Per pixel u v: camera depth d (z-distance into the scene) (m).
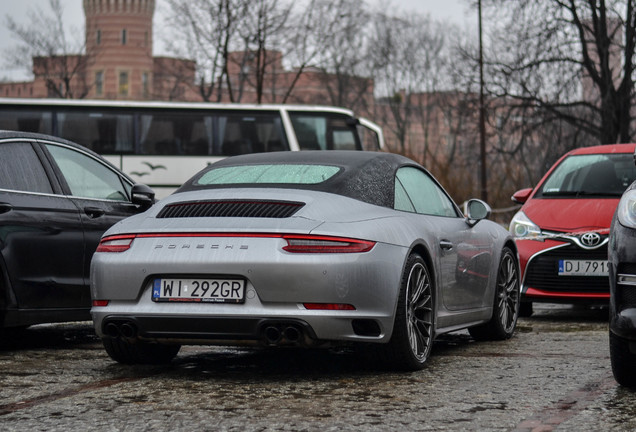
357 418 4.05
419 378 5.14
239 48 37.16
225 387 4.86
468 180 28.55
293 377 5.20
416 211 5.90
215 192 5.33
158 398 4.54
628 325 4.45
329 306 4.84
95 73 103.62
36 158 6.62
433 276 5.69
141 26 104.81
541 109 32.06
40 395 4.63
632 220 4.56
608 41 31.52
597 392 4.68
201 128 23.25
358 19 40.75
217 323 4.89
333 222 5.00
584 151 10.08
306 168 5.60
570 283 8.62
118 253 5.13
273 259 4.82
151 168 22.95
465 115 33.78
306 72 38.91
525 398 4.52
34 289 6.34
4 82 58.06
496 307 6.95
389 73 78.88
